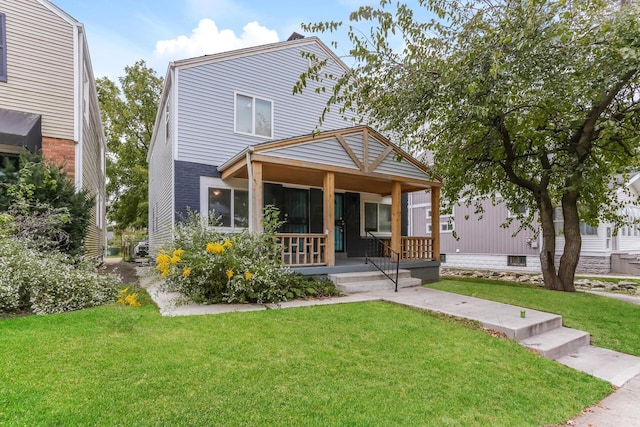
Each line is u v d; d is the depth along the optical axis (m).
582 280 11.31
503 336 4.47
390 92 6.98
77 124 8.16
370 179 8.40
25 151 6.61
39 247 5.76
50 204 6.16
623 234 14.77
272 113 9.66
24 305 4.46
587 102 6.73
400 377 3.07
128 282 7.89
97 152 14.28
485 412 2.67
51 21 7.92
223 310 4.86
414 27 6.26
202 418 2.23
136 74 21.78
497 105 6.09
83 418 2.13
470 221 16.67
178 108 8.27
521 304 6.07
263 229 6.56
